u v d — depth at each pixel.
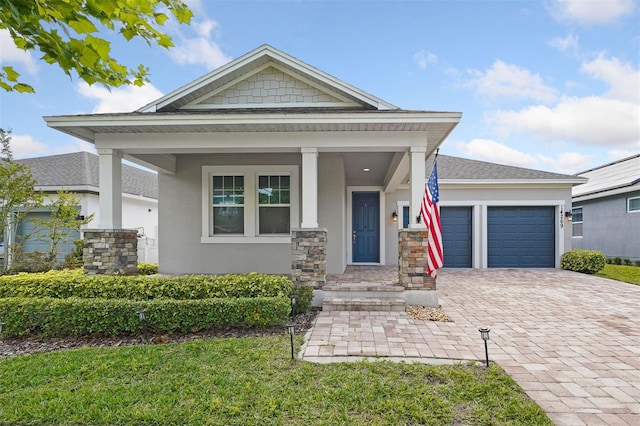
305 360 4.15
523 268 13.28
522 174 13.68
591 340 4.97
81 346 4.96
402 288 6.86
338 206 9.33
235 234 9.43
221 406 3.10
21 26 1.96
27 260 10.80
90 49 2.20
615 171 17.98
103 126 6.70
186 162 9.45
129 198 15.82
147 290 5.99
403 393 3.33
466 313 6.48
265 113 6.54
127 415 2.98
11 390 3.48
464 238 13.59
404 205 13.29
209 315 5.29
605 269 13.09
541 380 3.68
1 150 10.42
